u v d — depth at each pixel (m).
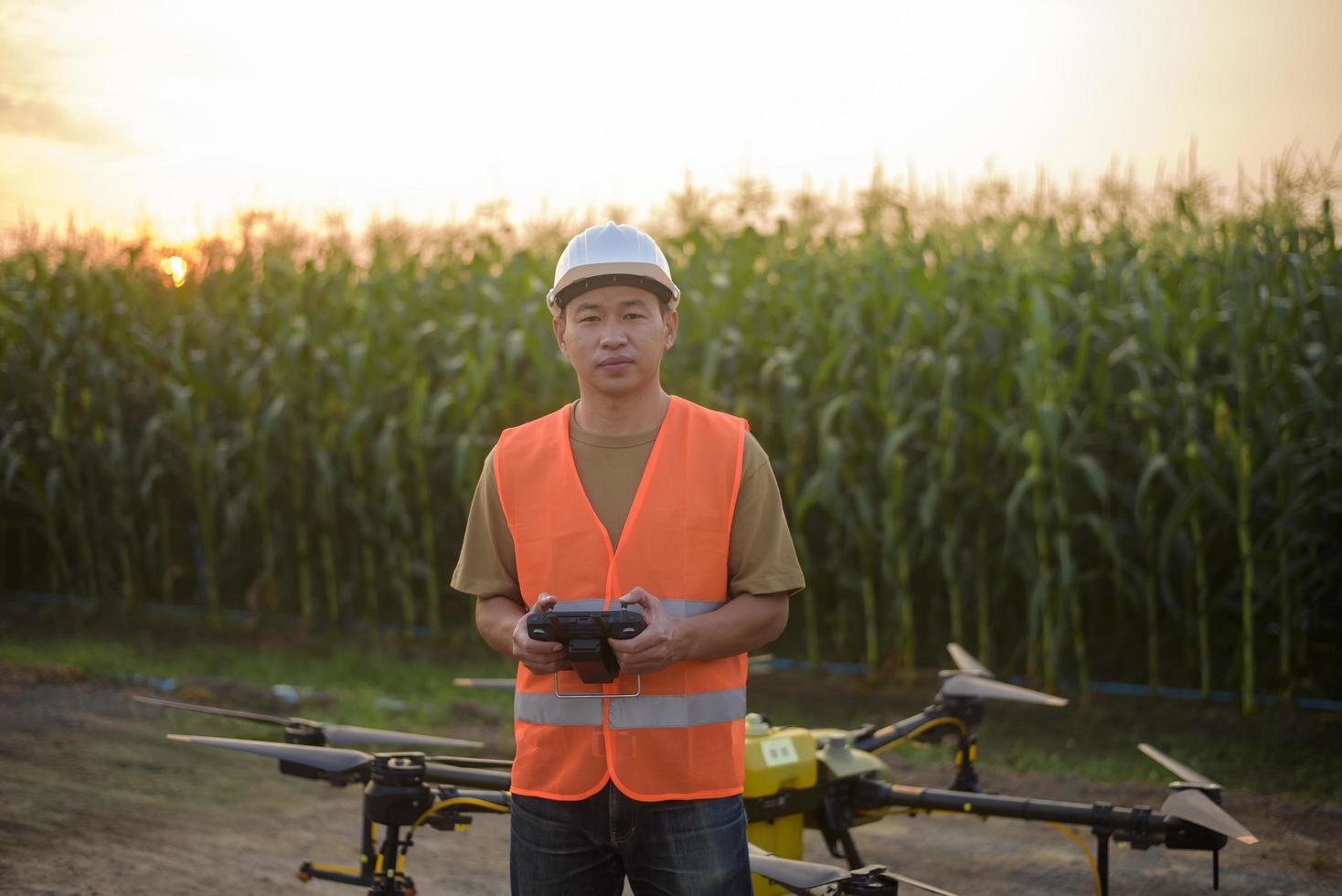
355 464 9.10
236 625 9.47
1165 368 7.49
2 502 10.72
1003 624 7.90
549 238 10.50
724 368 8.48
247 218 10.84
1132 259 8.23
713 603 2.02
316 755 2.79
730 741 2.03
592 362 2.03
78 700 6.82
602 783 1.98
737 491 2.03
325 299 9.84
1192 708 6.67
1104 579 7.79
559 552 2.03
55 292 10.39
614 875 2.10
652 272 2.04
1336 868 4.28
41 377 10.21
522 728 2.08
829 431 7.91
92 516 10.35
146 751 5.79
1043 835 4.73
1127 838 2.77
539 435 2.13
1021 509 7.18
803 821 3.20
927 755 5.77
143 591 10.58
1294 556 6.93
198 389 9.45
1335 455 6.73
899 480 7.15
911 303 7.45
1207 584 7.38
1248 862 4.35
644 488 2.02
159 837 4.49
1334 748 5.85
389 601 9.73
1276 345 6.70
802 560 7.59
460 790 2.94
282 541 9.65
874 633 7.54
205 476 9.74
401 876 2.77
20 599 10.66
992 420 6.95
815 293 8.17
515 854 2.08
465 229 10.81
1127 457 7.54
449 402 8.44
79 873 4.03
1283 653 6.72
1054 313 7.69
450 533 9.47
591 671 1.90
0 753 5.60
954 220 8.72
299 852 4.40
